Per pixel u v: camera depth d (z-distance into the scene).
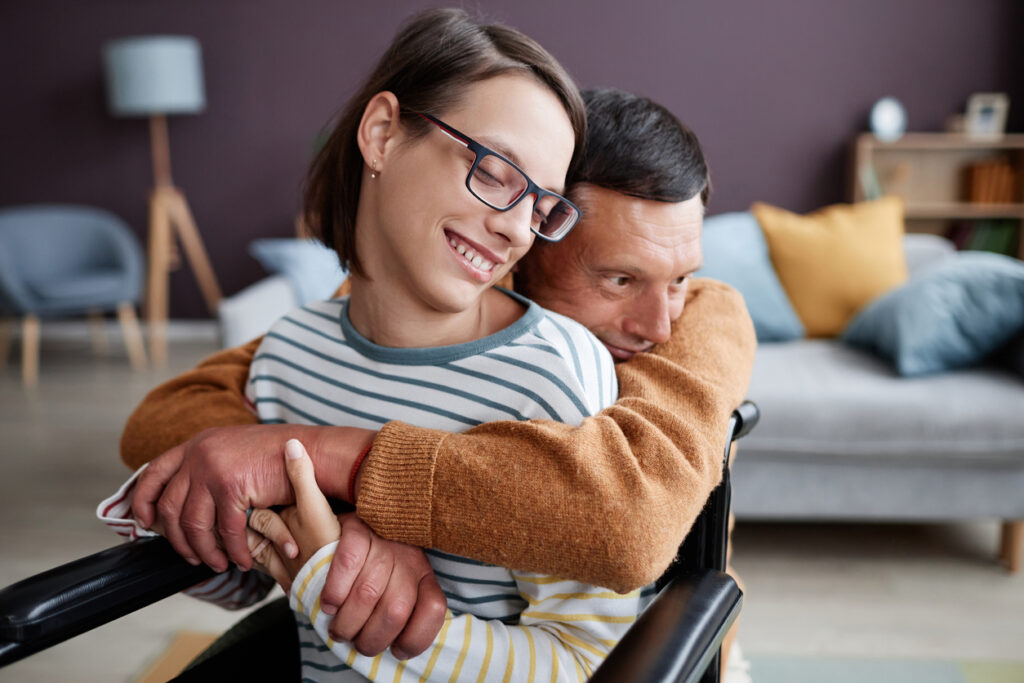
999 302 2.41
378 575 0.70
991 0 4.66
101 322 5.56
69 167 5.37
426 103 0.73
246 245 5.40
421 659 0.74
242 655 0.95
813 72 4.87
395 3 5.05
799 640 2.09
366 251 0.81
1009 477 2.32
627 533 0.64
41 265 4.89
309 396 0.87
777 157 4.98
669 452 0.70
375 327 0.84
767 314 2.95
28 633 0.67
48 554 2.51
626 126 0.81
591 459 0.67
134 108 4.84
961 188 4.71
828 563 2.47
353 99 0.83
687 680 0.63
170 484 0.76
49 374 4.61
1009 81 4.73
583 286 0.85
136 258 4.85
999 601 2.25
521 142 0.72
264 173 5.30
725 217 3.20
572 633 0.76
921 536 2.63
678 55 4.95
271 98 5.21
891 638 2.09
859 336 2.79
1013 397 2.31
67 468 3.19
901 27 4.76
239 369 1.00
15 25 5.23
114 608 0.72
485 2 4.97
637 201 0.80
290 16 5.11
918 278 2.64
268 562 0.75
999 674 1.94
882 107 4.77
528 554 0.66
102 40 5.21
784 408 2.33
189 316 5.49
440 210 0.73
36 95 5.30
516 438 0.69
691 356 0.86
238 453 0.74
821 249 3.07
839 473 2.36
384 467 0.70
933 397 2.32
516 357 0.77
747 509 2.41
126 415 3.84
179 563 0.76
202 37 5.17
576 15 4.96
